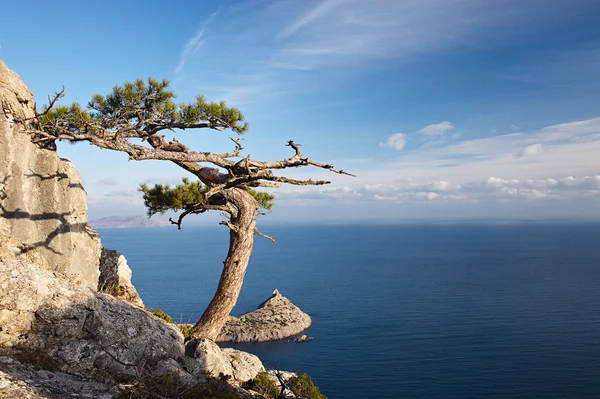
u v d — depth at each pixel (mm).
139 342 11070
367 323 145750
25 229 12500
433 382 91625
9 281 10125
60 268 13359
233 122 17312
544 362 106125
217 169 19844
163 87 16031
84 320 10695
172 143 18281
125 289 19156
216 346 12914
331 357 104875
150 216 21125
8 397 7695
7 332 9695
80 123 14406
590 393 86312
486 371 99562
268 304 138250
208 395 10031
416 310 168750
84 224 14508
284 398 11742
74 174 14047
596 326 141500
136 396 9188
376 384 89375
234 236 19453
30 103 13547
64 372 9617
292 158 17125
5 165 12000
